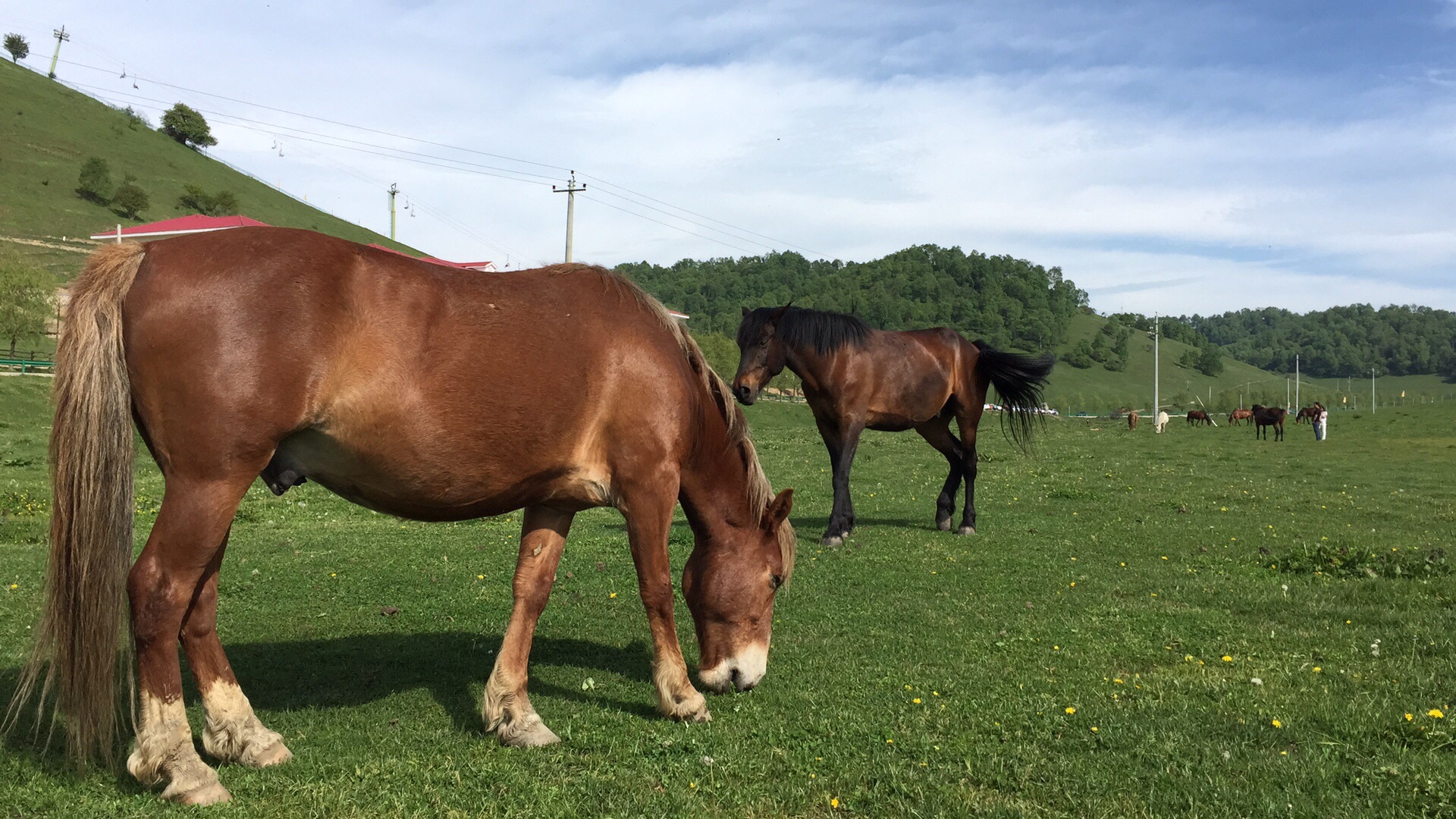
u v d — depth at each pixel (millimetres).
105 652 3365
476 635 6332
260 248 3547
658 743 4125
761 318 10461
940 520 11578
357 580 8016
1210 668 5438
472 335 3842
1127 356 149500
